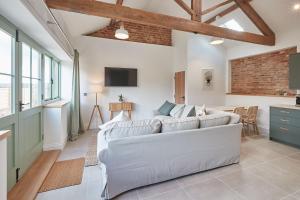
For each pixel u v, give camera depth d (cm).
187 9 342
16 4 158
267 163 281
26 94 261
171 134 222
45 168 261
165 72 639
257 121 493
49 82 390
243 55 535
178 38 618
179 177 237
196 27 341
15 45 213
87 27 478
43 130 331
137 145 204
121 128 206
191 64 556
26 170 251
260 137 435
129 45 585
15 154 216
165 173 222
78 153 329
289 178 234
